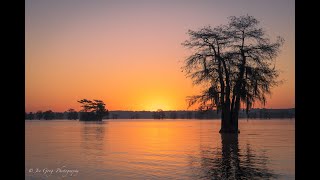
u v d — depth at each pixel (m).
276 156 22.39
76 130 67.62
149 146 30.11
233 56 46.25
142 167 18.20
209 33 46.88
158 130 66.44
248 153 24.12
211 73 47.03
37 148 28.67
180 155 23.25
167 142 34.62
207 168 17.78
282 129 63.72
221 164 19.12
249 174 16.08
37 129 73.50
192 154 23.78
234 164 19.11
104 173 16.56
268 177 15.37
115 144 32.72
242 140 35.91
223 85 46.69
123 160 20.88
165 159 21.28
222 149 26.91
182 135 47.16
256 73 45.53
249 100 45.56
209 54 47.50
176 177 15.50
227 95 46.38
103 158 21.91
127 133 54.91
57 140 38.59
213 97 46.34
